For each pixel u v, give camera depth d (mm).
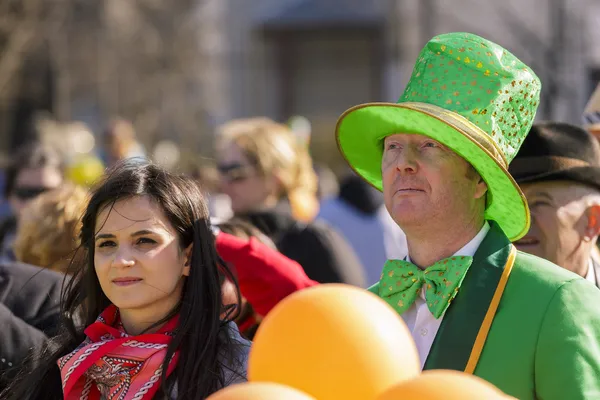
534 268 8266
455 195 8391
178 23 63438
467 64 8367
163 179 8758
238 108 67375
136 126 60562
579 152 10195
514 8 51344
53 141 34500
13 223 17125
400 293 8602
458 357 8023
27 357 9406
